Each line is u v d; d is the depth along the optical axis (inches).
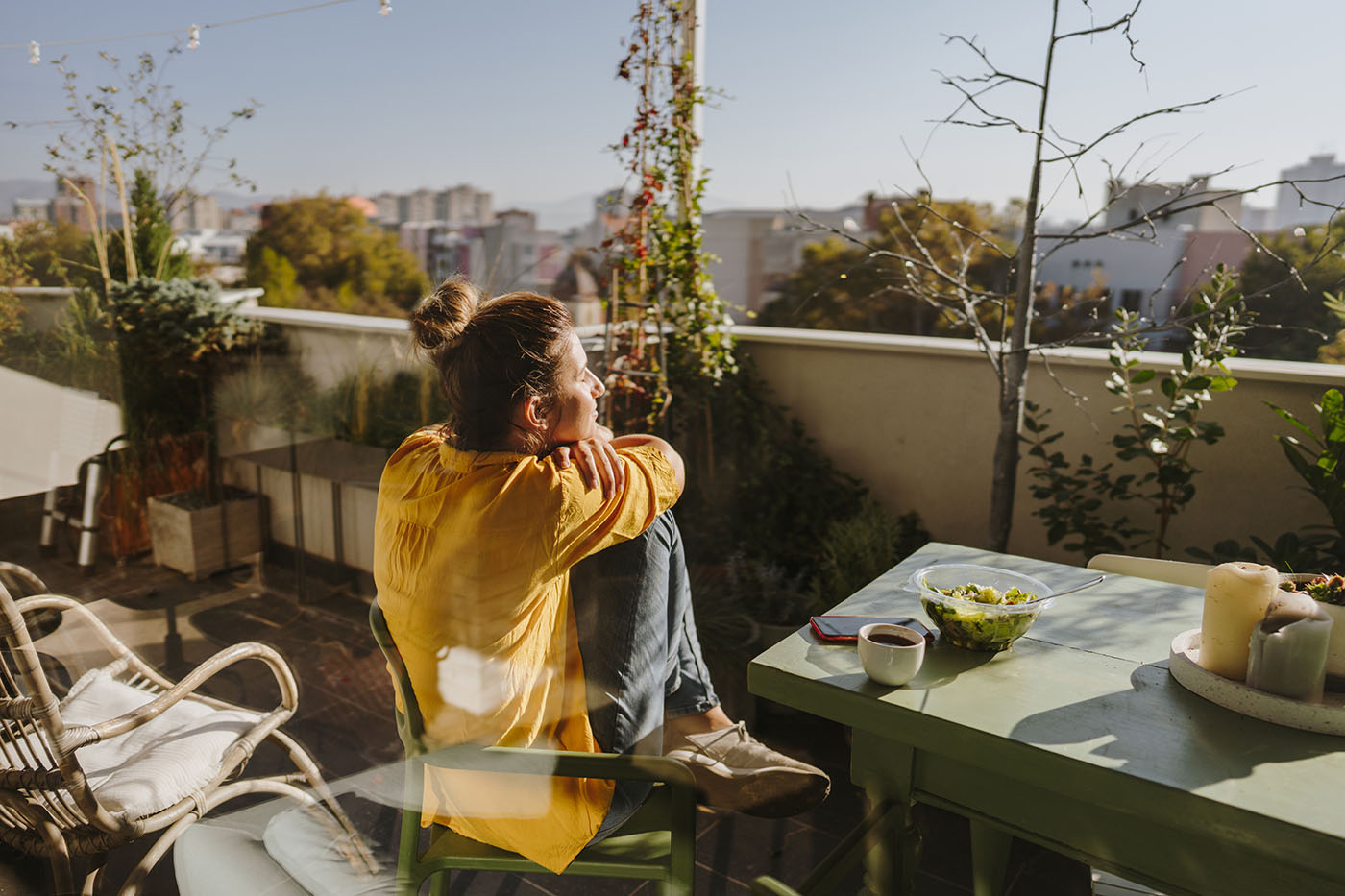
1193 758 35.1
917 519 121.6
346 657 82.0
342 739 68.7
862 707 40.8
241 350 95.6
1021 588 52.1
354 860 43.9
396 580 42.8
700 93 110.6
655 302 112.7
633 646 48.0
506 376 42.3
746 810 62.6
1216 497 100.9
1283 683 38.0
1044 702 40.1
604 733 47.0
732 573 102.3
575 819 43.9
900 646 42.1
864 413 124.5
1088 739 36.6
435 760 42.0
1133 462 105.8
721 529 119.3
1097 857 37.1
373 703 74.9
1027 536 114.7
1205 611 41.4
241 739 54.9
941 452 119.3
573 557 43.9
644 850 44.2
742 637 91.3
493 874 58.8
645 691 48.4
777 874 59.7
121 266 93.7
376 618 43.9
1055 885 60.8
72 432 88.7
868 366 122.9
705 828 64.3
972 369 115.0
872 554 102.8
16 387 85.9
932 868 62.3
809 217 112.5
